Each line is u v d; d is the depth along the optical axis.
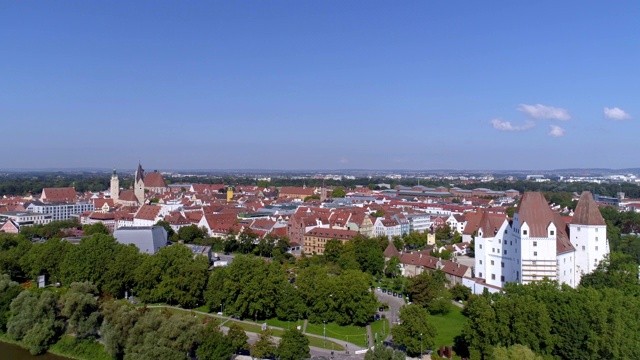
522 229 194.75
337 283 178.38
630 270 199.25
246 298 179.38
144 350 138.25
